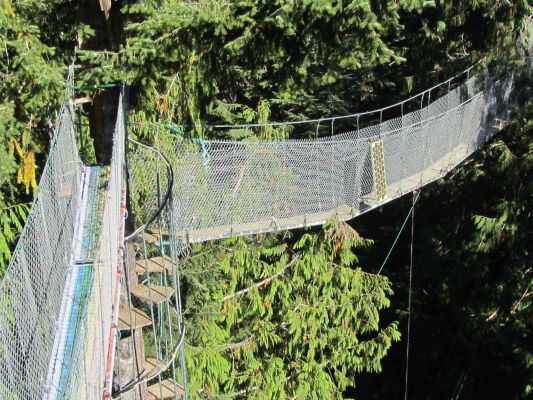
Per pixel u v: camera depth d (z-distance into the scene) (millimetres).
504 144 14430
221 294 12164
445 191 15594
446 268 15641
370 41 8219
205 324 11844
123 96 7961
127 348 8109
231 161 10031
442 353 16188
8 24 7777
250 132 12547
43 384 4969
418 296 16734
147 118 9938
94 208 7746
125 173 8039
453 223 15578
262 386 12672
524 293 14352
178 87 9555
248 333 12828
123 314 7590
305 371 12812
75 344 4957
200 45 8320
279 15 7859
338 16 8047
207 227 9914
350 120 15547
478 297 15500
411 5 8398
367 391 16891
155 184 9750
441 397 16109
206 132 12359
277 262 12742
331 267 12852
